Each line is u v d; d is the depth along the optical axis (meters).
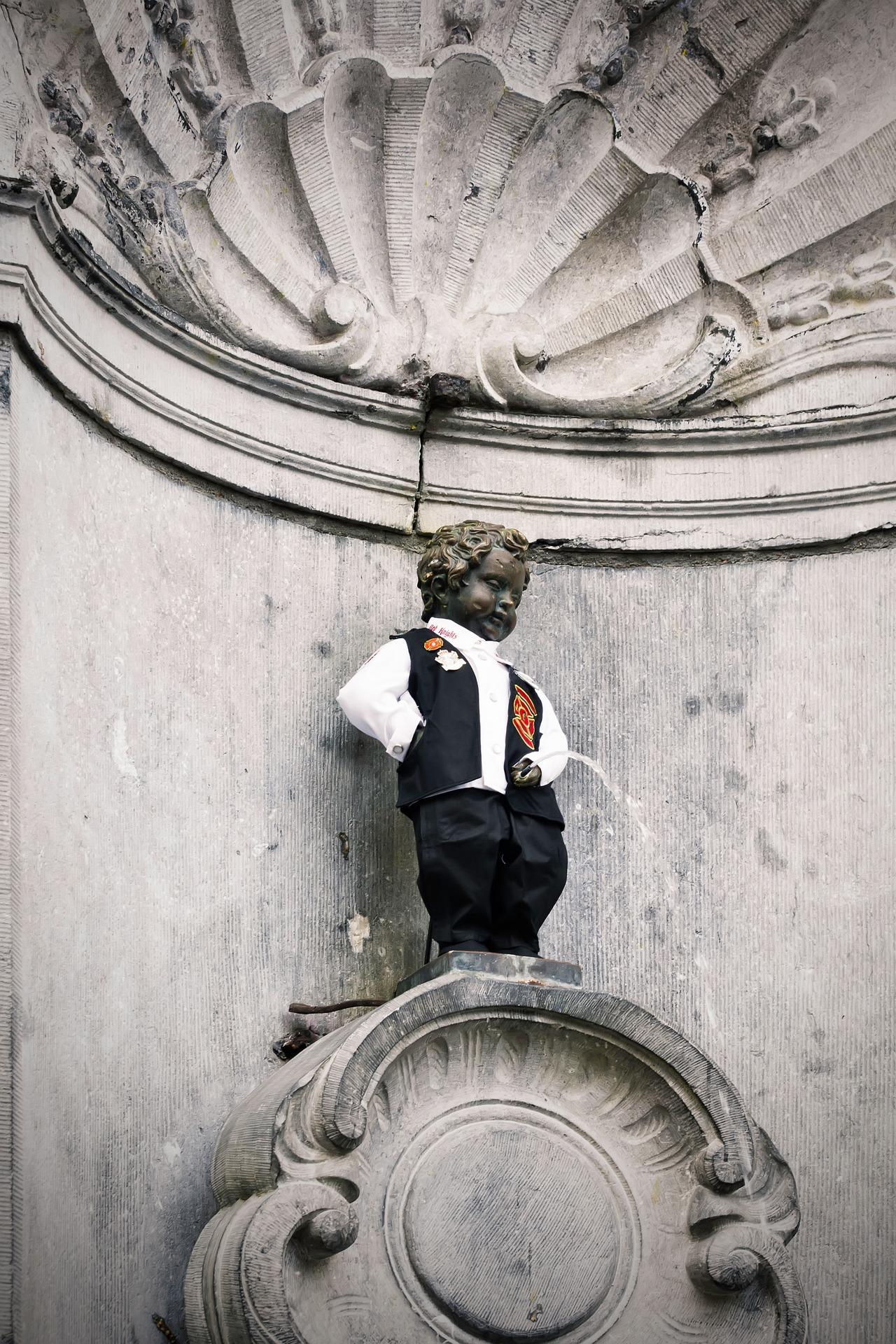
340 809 5.16
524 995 4.34
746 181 5.77
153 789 4.76
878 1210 4.91
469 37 5.68
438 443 5.62
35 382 4.60
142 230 5.05
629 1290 4.30
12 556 4.29
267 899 4.94
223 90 5.33
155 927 4.66
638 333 5.81
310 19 5.54
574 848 5.30
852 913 5.18
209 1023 4.72
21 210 4.52
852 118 5.72
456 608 5.02
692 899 5.27
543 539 5.62
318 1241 4.02
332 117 5.56
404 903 5.18
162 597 4.95
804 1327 4.28
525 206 5.77
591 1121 4.44
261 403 5.31
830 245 5.76
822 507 5.59
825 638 5.48
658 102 5.77
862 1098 5.01
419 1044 4.30
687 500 5.65
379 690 4.75
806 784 5.35
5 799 4.11
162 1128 4.54
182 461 5.09
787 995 5.14
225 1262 4.00
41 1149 4.09
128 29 4.99
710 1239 4.30
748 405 5.72
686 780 5.39
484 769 4.64
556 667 5.50
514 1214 4.29
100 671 4.69
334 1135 4.09
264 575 5.24
